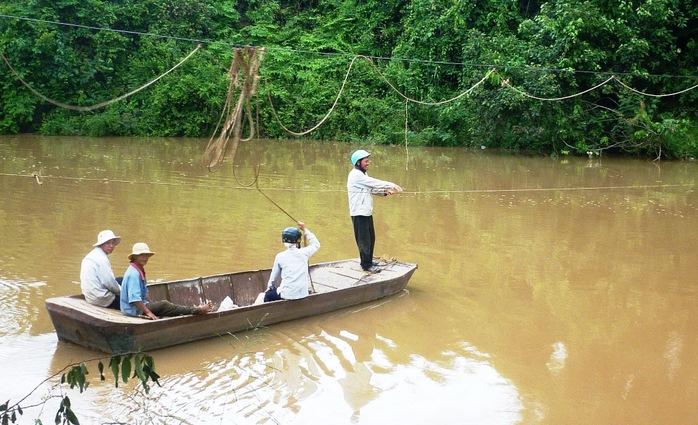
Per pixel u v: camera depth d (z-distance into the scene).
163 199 13.12
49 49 23.36
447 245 10.67
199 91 24.50
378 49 27.62
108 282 6.57
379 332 7.15
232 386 5.77
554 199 14.35
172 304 6.57
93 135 23.48
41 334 6.65
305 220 11.90
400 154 21.16
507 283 8.90
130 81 25.16
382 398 5.68
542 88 20.05
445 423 5.30
